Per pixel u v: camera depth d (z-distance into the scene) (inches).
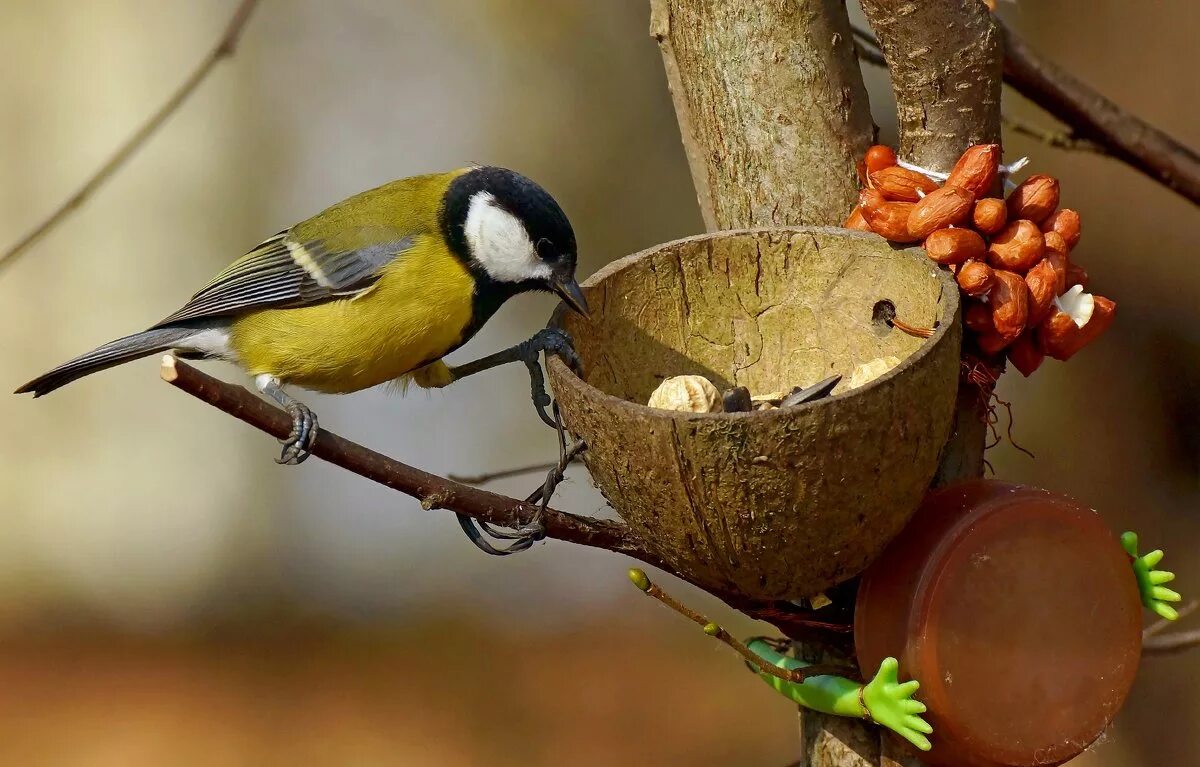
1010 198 184.1
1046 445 473.7
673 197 674.8
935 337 159.0
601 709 618.5
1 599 706.8
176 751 590.6
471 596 708.0
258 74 712.4
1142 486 458.6
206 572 724.7
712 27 205.5
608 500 170.2
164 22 729.0
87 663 670.5
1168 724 422.6
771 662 194.9
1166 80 438.6
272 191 724.0
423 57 700.0
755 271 201.8
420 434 697.6
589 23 676.7
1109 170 458.3
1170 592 176.2
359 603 709.9
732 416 149.6
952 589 165.5
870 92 555.2
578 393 159.8
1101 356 464.8
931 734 169.5
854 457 152.1
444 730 605.6
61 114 728.3
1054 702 169.0
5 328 720.3
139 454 728.3
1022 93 264.8
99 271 727.1
